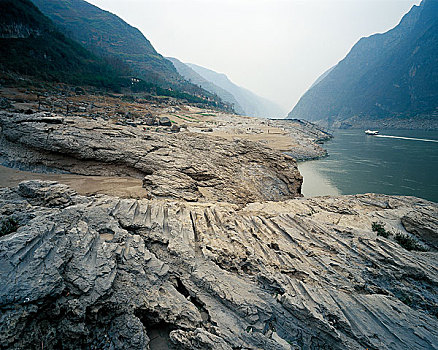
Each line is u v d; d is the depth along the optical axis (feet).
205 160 116.98
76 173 96.58
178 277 42.83
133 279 37.24
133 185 91.91
